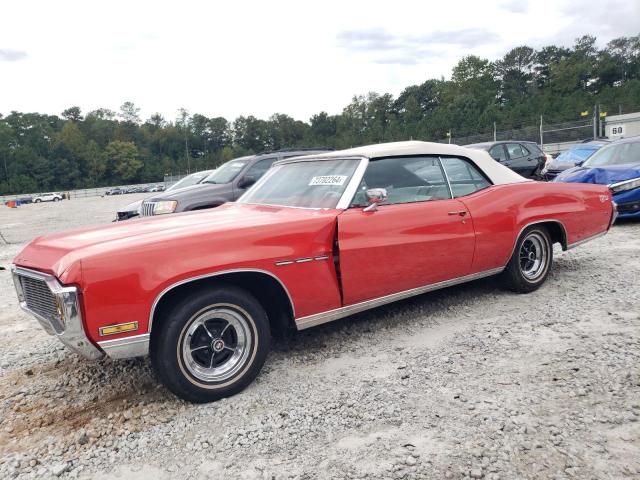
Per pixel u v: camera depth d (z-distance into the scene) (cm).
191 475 252
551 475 231
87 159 12150
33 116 13075
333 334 429
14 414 326
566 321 418
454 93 10562
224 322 328
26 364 411
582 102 6931
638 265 577
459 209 432
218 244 318
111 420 310
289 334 375
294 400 319
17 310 588
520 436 262
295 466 252
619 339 370
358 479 238
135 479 253
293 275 344
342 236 361
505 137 3894
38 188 11056
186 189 908
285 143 15200
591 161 962
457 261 430
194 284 317
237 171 941
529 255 502
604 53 10831
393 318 457
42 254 328
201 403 322
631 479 226
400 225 391
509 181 490
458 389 317
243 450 269
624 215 830
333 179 409
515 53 11881
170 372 306
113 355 291
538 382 318
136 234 331
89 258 285
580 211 520
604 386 304
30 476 259
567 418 275
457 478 234
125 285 288
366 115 12625
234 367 328
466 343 389
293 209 401
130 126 15050
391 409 298
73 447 284
